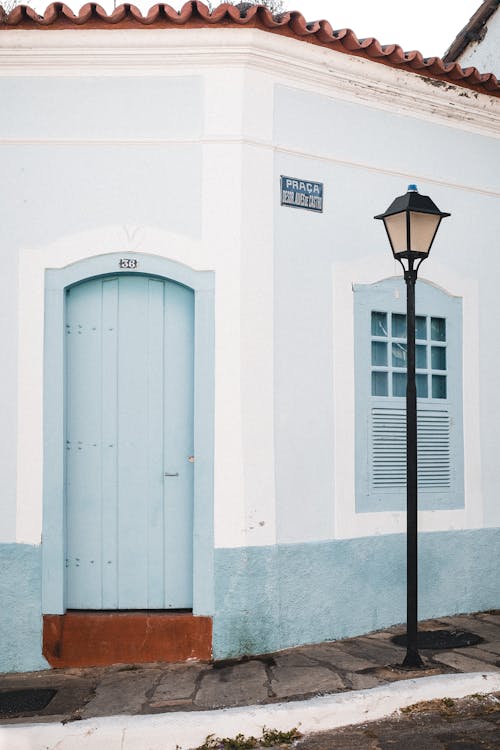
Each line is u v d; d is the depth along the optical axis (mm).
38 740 4453
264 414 5969
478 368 7168
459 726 4609
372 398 6594
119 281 6051
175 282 6035
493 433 7234
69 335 6031
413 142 6898
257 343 5973
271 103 6121
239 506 5820
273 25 5801
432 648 5875
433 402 6918
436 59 6496
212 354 5898
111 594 5914
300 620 6027
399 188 6809
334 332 6383
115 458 5980
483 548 7078
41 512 5797
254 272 5988
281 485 6051
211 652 5742
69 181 5969
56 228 5949
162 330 6039
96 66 5953
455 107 7004
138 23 5738
